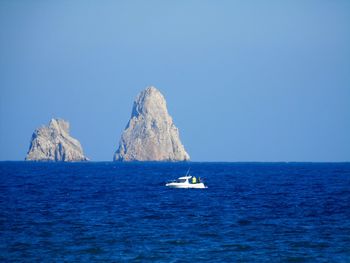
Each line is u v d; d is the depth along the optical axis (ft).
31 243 637.30
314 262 561.84
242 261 564.30
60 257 574.56
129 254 589.32
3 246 620.90
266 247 623.77
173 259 569.64
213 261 563.07
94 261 560.61
